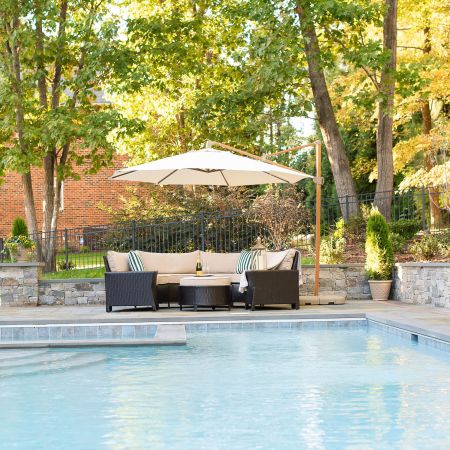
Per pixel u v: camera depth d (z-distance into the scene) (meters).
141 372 7.55
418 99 22.27
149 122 23.73
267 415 5.52
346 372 7.30
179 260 14.80
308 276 15.47
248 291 13.02
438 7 20.91
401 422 5.21
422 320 9.98
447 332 8.46
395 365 7.66
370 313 11.35
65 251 17.55
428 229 17.05
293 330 11.00
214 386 6.70
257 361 8.08
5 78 17.69
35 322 10.99
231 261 14.84
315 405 5.83
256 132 19.77
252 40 18.17
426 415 5.42
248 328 11.20
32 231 19.06
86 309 13.90
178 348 9.23
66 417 5.55
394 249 16.50
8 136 19.12
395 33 19.00
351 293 15.45
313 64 18.61
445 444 4.63
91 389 6.67
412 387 6.49
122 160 29.80
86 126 17.67
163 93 22.58
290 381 6.88
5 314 12.55
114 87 18.83
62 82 18.77
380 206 18.39
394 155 22.89
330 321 11.33
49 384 6.96
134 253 14.08
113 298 13.11
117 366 7.96
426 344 9.10
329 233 18.19
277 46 17.44
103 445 4.75
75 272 17.00
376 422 5.23
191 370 7.60
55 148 19.28
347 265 15.43
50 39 18.33
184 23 20.27
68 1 18.83
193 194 21.12
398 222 17.36
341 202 18.67
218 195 20.67
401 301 14.68
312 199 28.45
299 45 17.66
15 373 7.59
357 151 28.56
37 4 17.86
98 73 19.67
